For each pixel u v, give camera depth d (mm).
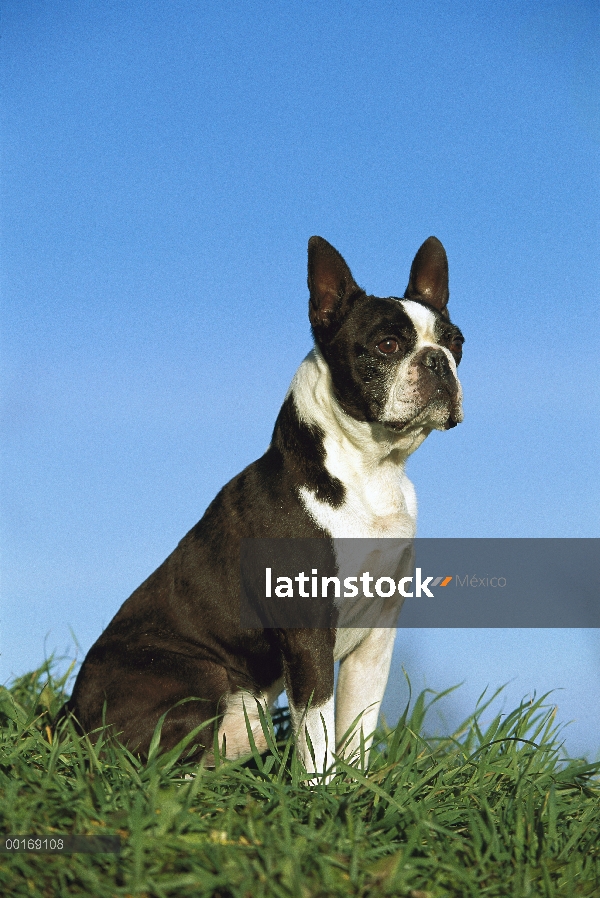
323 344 4297
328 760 3773
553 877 2850
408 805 3168
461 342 4582
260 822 2891
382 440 4141
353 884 2549
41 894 2455
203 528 4398
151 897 2465
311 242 4363
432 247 4918
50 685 4734
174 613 4324
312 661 3953
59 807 2822
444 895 2686
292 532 4051
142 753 3977
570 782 3627
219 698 4180
